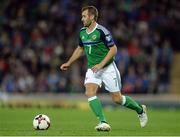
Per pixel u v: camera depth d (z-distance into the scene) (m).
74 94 80.69
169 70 87.56
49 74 84.06
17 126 40.97
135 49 86.88
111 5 94.75
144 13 94.31
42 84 83.31
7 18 94.44
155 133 34.59
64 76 83.62
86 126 41.78
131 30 91.31
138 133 34.09
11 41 90.56
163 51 86.88
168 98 78.50
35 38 90.38
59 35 90.94
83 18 34.72
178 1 96.69
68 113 64.69
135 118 56.25
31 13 94.88
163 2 96.31
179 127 42.62
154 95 80.19
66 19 93.56
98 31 34.69
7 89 83.75
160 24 93.06
